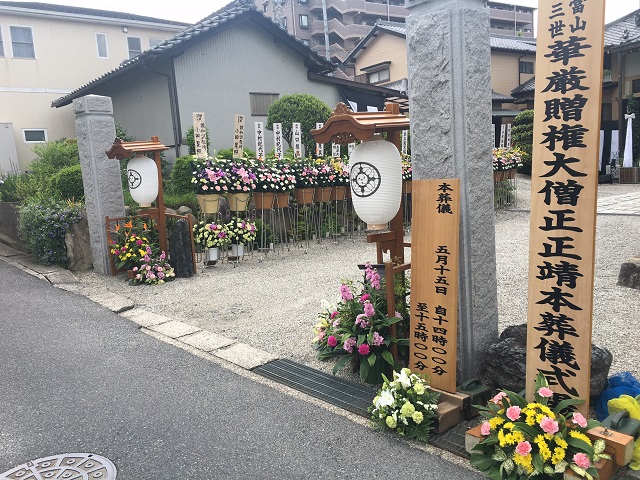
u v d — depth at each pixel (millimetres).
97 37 17641
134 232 7738
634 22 21719
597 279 6293
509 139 15727
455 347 3250
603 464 2467
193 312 6004
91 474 2861
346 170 9961
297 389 3881
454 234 3207
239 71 13789
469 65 3268
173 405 3664
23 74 16438
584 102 2688
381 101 16969
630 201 13203
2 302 6523
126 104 14516
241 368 4336
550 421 2498
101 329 5426
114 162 7914
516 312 5316
